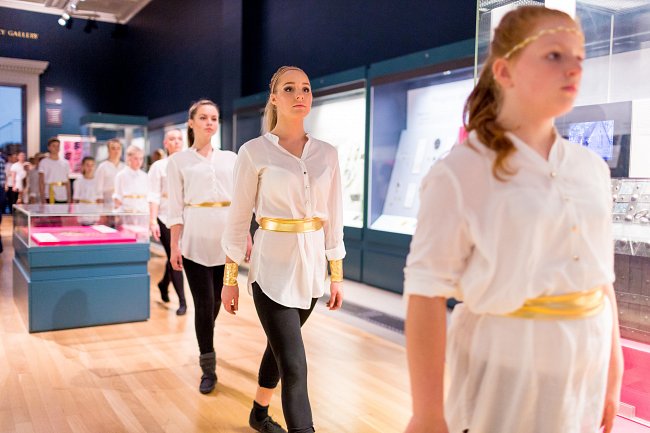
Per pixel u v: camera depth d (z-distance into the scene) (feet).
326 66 26.84
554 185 3.82
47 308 15.61
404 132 22.06
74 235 16.02
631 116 7.71
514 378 3.92
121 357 13.56
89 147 41.19
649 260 7.68
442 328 3.89
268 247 8.05
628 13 7.66
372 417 10.30
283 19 29.78
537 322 3.87
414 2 21.71
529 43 3.81
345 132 24.34
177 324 16.53
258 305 8.03
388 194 22.34
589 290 3.99
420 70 19.44
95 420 10.09
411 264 3.98
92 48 52.60
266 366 9.09
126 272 16.60
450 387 4.32
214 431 9.71
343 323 16.56
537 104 3.85
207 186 11.53
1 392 11.35
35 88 50.57
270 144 8.13
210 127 11.77
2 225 43.73
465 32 19.61
